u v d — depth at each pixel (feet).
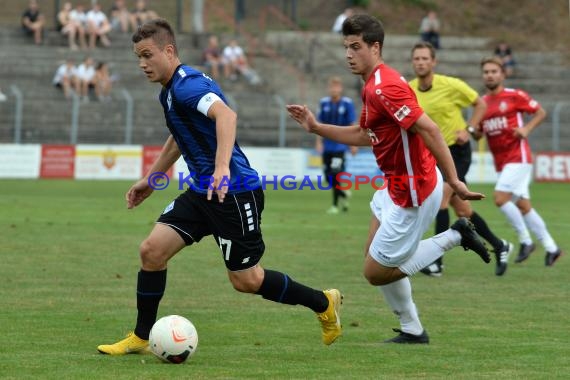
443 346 55.47
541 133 277.03
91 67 264.31
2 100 255.91
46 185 208.64
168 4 346.95
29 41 291.38
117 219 132.77
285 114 270.87
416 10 369.30
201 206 51.70
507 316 65.67
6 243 102.63
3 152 233.14
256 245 52.01
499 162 96.22
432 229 128.26
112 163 236.43
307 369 49.01
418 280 82.69
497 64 94.58
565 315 66.13
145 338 52.65
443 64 311.47
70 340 56.03
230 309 67.41
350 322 63.31
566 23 367.45
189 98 49.90
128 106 241.35
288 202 177.58
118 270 84.89
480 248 55.57
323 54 309.42
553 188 224.53
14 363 49.60
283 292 52.54
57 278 79.92
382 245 54.34
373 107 52.95
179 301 70.59
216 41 284.00
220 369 48.80
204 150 51.21
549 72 312.91
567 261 96.32
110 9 330.13
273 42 312.50
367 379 46.85
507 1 375.66
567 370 49.16
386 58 310.45
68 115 261.24
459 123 89.30
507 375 47.96
